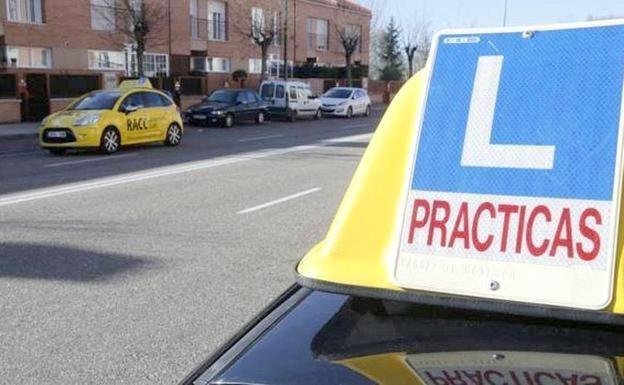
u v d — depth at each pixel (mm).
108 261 6523
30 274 6070
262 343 1777
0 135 20922
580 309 1526
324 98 36812
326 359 1672
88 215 8727
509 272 1603
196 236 7633
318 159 15742
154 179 12117
